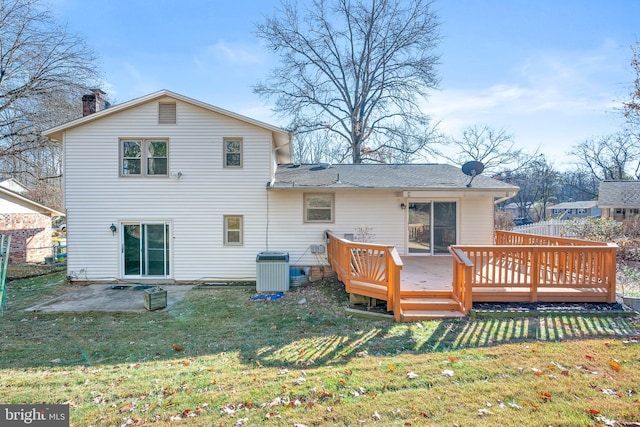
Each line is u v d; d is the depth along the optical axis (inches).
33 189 1028.5
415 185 427.8
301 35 968.3
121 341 234.4
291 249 440.8
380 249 278.1
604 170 1608.0
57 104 709.9
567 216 1923.0
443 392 142.9
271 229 438.9
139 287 406.0
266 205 438.3
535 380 150.8
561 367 164.1
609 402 130.7
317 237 442.0
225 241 438.3
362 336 229.0
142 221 431.5
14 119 693.3
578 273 273.6
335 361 187.5
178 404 141.2
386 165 565.3
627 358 173.3
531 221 1851.6
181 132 430.0
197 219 433.7
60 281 447.5
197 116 431.2
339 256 349.7
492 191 413.7
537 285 271.1
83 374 179.0
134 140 430.3
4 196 615.5
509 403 132.0
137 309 312.3
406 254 446.0
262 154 435.8
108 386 161.6
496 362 173.0
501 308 261.7
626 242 562.3
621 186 1194.0
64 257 660.1
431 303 271.1
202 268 435.5
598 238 550.3
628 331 219.5
